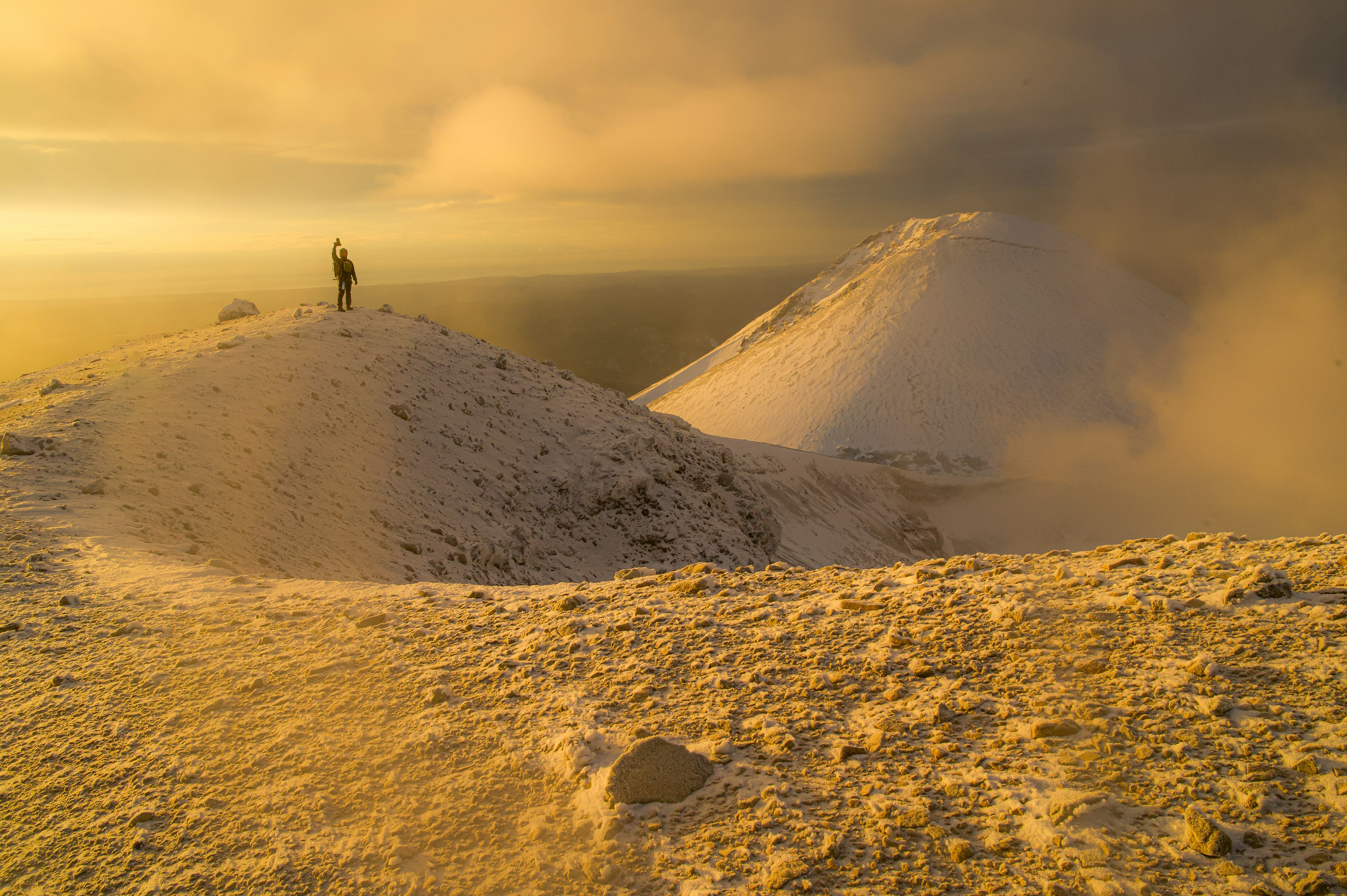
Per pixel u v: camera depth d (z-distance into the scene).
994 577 5.74
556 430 25.36
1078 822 2.86
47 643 6.04
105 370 20.02
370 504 16.62
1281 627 4.04
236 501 13.56
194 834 3.44
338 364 21.89
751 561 24.61
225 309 29.86
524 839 3.22
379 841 3.27
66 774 4.09
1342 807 2.67
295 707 4.64
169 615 6.58
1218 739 3.23
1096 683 3.88
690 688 4.47
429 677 4.94
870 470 87.12
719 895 2.73
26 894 3.17
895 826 3.01
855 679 4.35
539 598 6.77
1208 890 2.42
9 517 10.22
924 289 153.25
